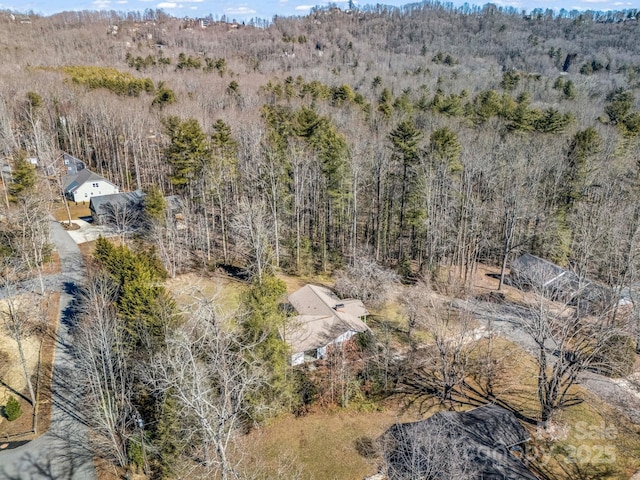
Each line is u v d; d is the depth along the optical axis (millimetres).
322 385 29094
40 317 33875
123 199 56250
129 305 26781
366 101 84500
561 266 41906
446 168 45875
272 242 46406
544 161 50562
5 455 23859
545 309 28812
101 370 24672
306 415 27500
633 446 25172
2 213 44375
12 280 34688
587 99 94062
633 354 30562
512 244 46812
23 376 29516
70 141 80312
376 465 23828
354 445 25266
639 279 32938
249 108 78688
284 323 27297
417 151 47219
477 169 46562
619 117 69562
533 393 29250
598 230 36812
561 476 23250
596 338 28344
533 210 46906
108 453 24281
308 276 44750
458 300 39594
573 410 27609
